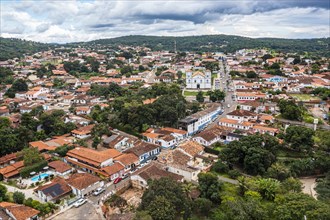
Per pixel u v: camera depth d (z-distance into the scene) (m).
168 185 75.94
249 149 100.38
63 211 79.31
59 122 140.12
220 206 78.88
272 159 101.88
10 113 170.12
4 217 73.31
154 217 66.38
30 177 99.56
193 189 84.75
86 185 87.31
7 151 115.50
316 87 197.00
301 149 109.81
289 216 66.12
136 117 137.25
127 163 102.81
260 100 173.12
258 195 81.12
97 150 119.06
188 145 113.12
